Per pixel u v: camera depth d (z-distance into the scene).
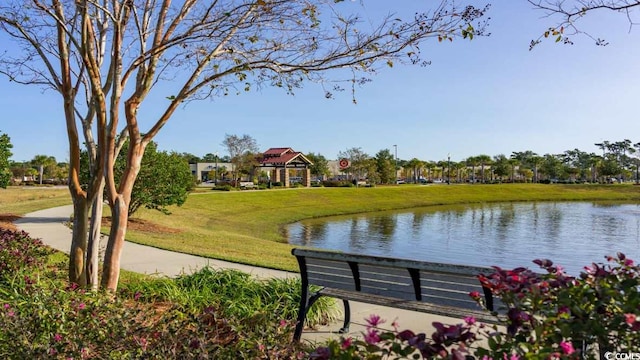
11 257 6.03
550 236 22.89
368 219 32.09
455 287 3.93
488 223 29.20
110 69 5.44
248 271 8.56
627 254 17.78
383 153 75.62
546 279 2.32
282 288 5.75
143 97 5.05
